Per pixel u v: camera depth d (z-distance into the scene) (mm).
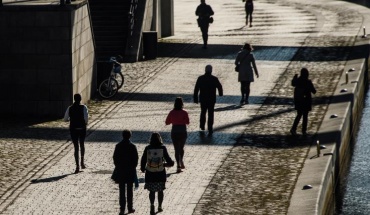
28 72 74312
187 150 62750
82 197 51969
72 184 54500
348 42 112875
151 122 71438
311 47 109500
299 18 139875
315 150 62219
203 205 50469
